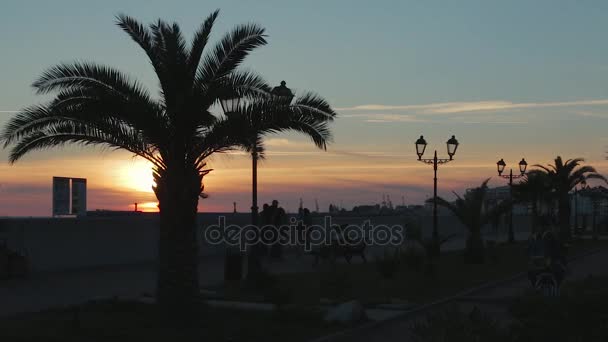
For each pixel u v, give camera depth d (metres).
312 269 23.75
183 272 12.53
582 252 36.62
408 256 22.70
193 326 12.00
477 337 8.05
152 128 12.41
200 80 12.92
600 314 8.17
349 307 13.09
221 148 13.16
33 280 18.73
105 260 23.30
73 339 10.69
